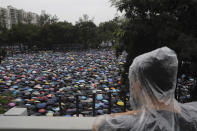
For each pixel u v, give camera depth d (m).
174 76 1.31
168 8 8.48
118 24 10.62
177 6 8.09
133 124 1.28
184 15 8.11
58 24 62.47
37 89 18.08
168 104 1.31
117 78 21.92
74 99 14.55
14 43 66.62
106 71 26.55
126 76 10.61
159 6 8.27
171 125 1.24
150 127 1.23
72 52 58.84
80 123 2.06
